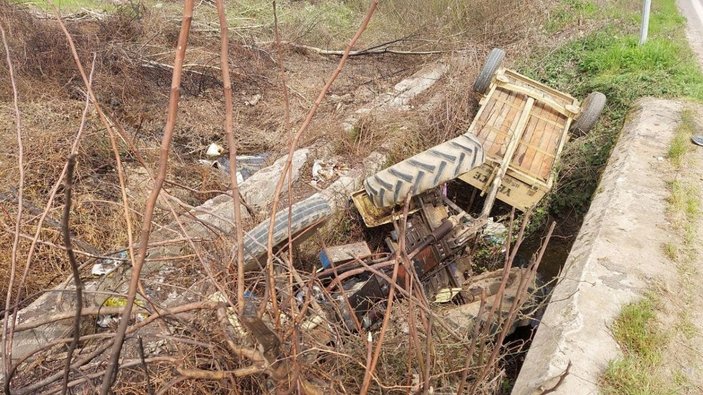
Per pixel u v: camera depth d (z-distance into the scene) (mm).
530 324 3781
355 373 2508
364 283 3480
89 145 5133
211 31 8961
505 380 3092
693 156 4969
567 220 5613
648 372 2713
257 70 8023
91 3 9797
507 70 6430
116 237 4102
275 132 6527
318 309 2568
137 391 2256
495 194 4879
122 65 6758
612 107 6746
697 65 7945
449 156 3752
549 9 10867
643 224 3926
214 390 2160
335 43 9992
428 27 9875
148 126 6098
